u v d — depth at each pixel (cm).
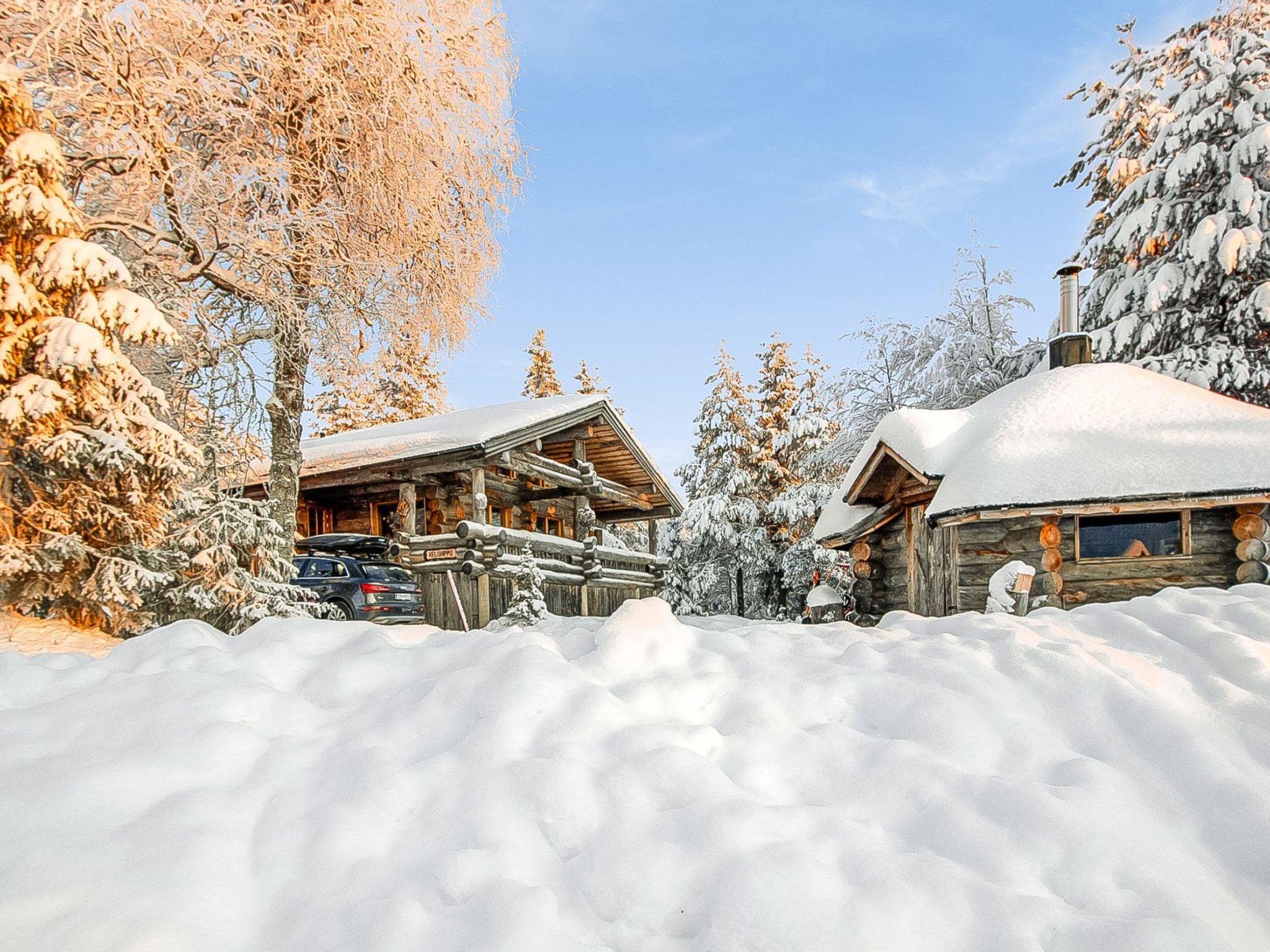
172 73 928
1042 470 933
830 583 2314
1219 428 941
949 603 1034
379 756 283
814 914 214
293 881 233
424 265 1303
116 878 219
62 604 721
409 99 1146
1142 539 946
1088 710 354
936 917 220
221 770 279
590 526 1650
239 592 869
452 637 450
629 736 301
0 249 709
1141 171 1533
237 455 1073
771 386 2952
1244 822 287
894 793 288
